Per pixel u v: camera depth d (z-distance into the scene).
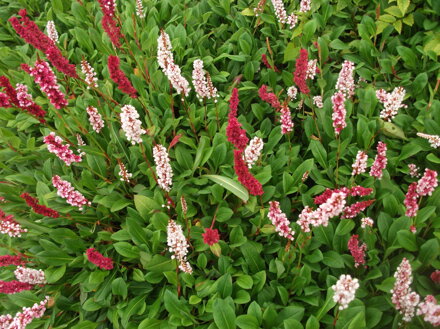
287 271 0.36
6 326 0.35
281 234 0.32
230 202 0.42
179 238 0.31
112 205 0.42
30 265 0.42
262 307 0.35
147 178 0.46
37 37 0.42
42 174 0.46
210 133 0.47
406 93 0.47
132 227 0.38
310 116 0.45
